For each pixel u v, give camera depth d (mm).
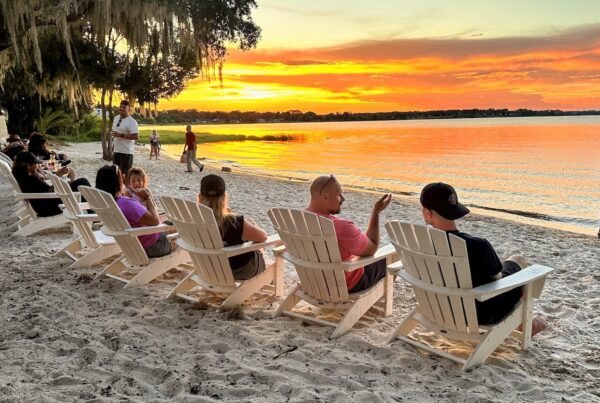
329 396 3135
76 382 3244
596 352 4043
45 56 20953
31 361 3523
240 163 30734
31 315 4410
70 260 6234
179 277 5637
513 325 3779
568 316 4930
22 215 8703
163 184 16047
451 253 3443
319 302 4359
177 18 16766
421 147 54406
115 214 5094
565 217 13383
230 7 18281
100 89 25500
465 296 3455
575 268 6863
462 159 36875
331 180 4254
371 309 4781
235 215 4605
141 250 5180
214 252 4441
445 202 3518
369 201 13859
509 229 10039
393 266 4176
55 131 49750
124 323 4246
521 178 24500
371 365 3566
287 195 14266
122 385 3240
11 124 40344
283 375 3398
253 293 4773
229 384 3271
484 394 3225
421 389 3266
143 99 25422
